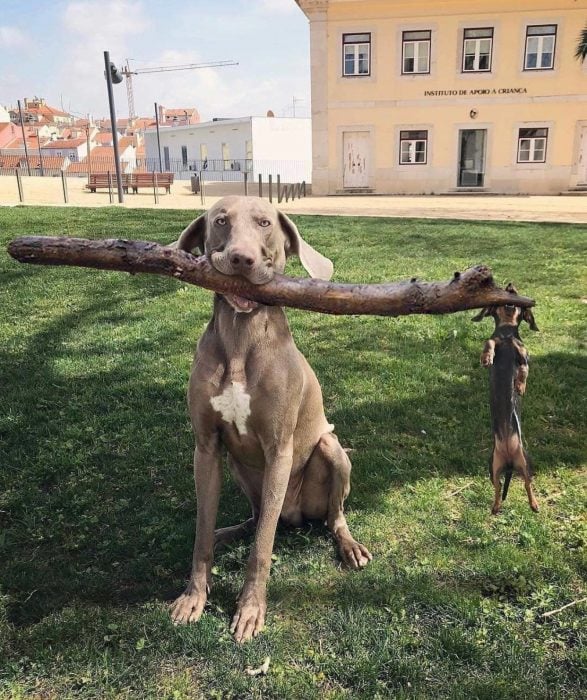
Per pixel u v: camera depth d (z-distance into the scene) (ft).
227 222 9.87
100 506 13.25
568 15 88.33
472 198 89.45
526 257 37.68
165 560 11.52
